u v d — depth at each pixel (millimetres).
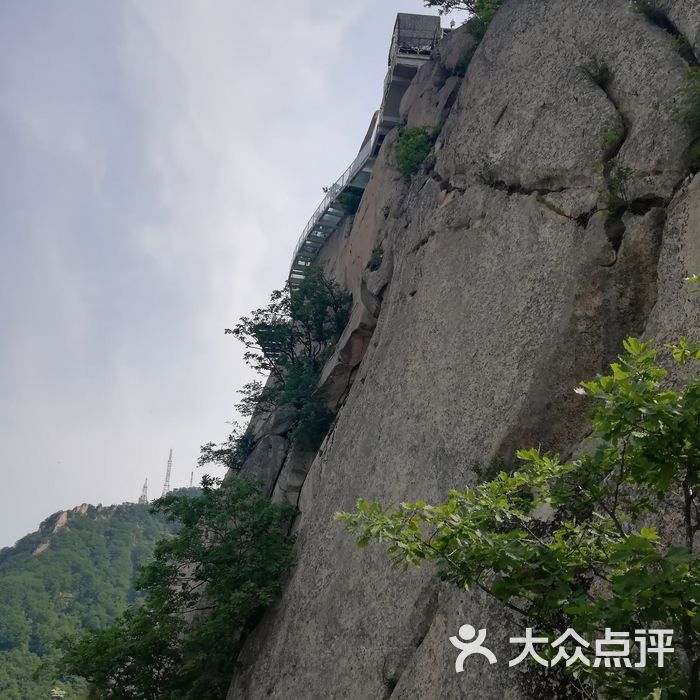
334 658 13797
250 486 22297
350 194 32312
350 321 25203
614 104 12648
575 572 5785
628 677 5086
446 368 14172
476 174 16031
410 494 13656
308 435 24375
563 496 5734
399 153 24016
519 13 17234
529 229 13352
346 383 24547
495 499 5988
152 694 20094
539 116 14430
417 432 14289
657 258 10477
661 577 4469
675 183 10477
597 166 12156
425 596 11812
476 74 18062
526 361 11867
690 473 5020
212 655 19094
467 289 14633
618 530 5629
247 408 28953
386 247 22719
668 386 8555
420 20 30047
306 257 37875
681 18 12203
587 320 10930
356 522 6035
